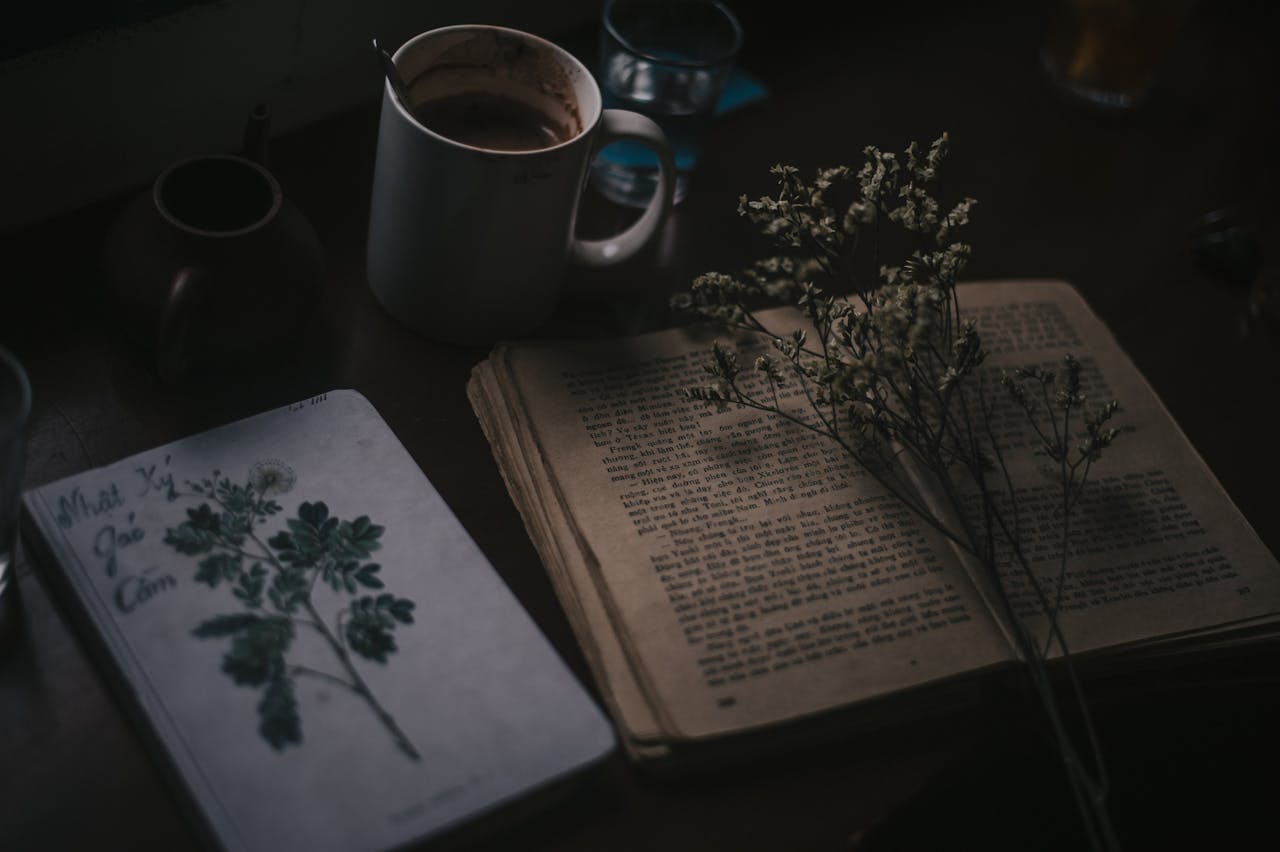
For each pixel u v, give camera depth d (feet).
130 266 1.97
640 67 2.39
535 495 2.07
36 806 1.74
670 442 2.15
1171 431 2.34
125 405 2.06
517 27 2.68
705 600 1.98
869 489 2.15
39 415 2.03
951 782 2.25
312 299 2.09
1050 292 2.51
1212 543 2.19
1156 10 2.79
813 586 2.02
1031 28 3.10
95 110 2.20
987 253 2.61
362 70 2.50
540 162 2.02
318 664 1.84
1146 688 2.07
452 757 1.80
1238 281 2.65
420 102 2.19
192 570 1.89
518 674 1.88
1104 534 2.18
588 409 2.16
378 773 1.77
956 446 2.12
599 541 2.01
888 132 2.77
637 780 1.87
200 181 2.05
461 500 2.08
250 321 2.02
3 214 2.20
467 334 2.22
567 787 1.83
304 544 1.94
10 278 2.16
